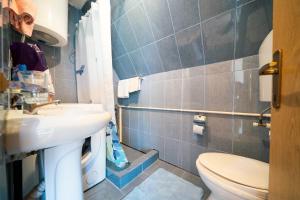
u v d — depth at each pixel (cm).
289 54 38
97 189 118
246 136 112
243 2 94
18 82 72
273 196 46
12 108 68
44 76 100
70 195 66
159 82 174
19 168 73
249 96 110
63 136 46
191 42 130
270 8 88
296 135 35
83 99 159
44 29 101
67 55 159
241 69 113
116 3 155
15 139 38
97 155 122
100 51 140
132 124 213
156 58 165
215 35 115
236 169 78
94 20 138
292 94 37
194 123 142
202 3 108
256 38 100
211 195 89
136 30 159
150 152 175
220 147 126
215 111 127
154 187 122
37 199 72
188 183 128
